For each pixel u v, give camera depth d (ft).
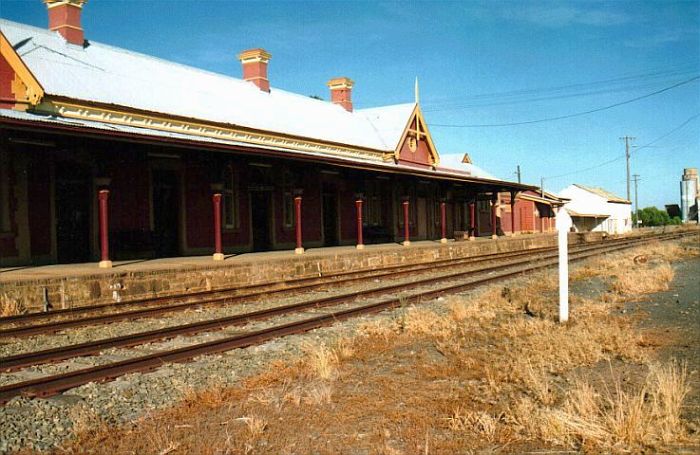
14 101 55.57
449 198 131.34
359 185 83.20
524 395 20.84
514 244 115.96
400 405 20.21
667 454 15.61
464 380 23.12
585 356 25.18
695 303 40.96
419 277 66.54
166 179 69.56
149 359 25.88
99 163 50.78
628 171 255.91
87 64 69.92
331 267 69.36
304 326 34.42
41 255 55.93
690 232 190.08
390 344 29.76
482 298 43.98
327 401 20.58
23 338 32.91
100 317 37.29
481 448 16.52
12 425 18.39
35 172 55.62
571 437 16.97
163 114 68.64
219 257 60.64
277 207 85.81
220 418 19.27
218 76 95.14
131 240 62.59
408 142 118.62
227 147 57.41
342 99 122.72
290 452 16.49
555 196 189.26
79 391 22.13
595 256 85.87
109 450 16.75
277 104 99.04
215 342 29.01
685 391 19.26
